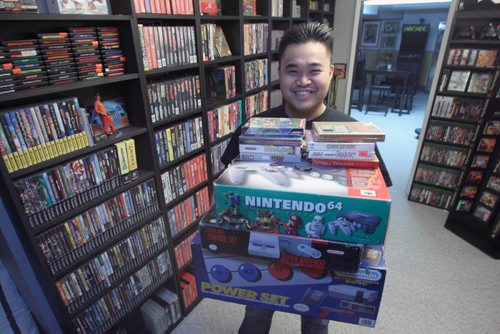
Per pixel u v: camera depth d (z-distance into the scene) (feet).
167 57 4.97
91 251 4.42
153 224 5.34
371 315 2.20
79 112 3.92
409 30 24.82
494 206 7.91
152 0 4.52
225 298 2.49
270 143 2.27
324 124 2.42
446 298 6.57
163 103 5.04
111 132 4.47
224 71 6.44
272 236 2.02
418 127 17.87
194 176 6.12
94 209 4.34
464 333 5.80
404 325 5.98
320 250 1.97
